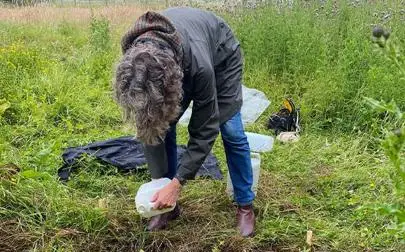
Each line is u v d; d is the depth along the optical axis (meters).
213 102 2.92
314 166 4.66
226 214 3.89
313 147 5.01
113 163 4.46
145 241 3.62
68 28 10.66
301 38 6.19
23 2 15.05
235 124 3.41
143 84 2.37
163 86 2.39
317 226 3.76
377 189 4.23
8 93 6.03
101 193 4.13
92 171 4.41
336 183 4.36
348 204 4.02
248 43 6.59
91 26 8.80
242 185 3.57
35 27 10.50
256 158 3.89
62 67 6.98
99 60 7.29
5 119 5.62
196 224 3.79
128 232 3.67
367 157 4.79
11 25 10.56
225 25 3.27
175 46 2.59
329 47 6.29
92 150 4.65
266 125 5.60
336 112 5.52
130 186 4.23
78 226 3.67
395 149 1.85
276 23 6.55
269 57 6.46
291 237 3.67
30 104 5.78
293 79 6.16
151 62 2.38
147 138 2.52
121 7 13.01
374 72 5.27
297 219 3.89
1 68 6.55
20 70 6.73
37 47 8.44
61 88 6.25
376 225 3.75
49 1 15.73
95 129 5.48
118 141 4.75
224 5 7.41
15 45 7.64
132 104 2.37
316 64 6.08
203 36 2.99
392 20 6.14
